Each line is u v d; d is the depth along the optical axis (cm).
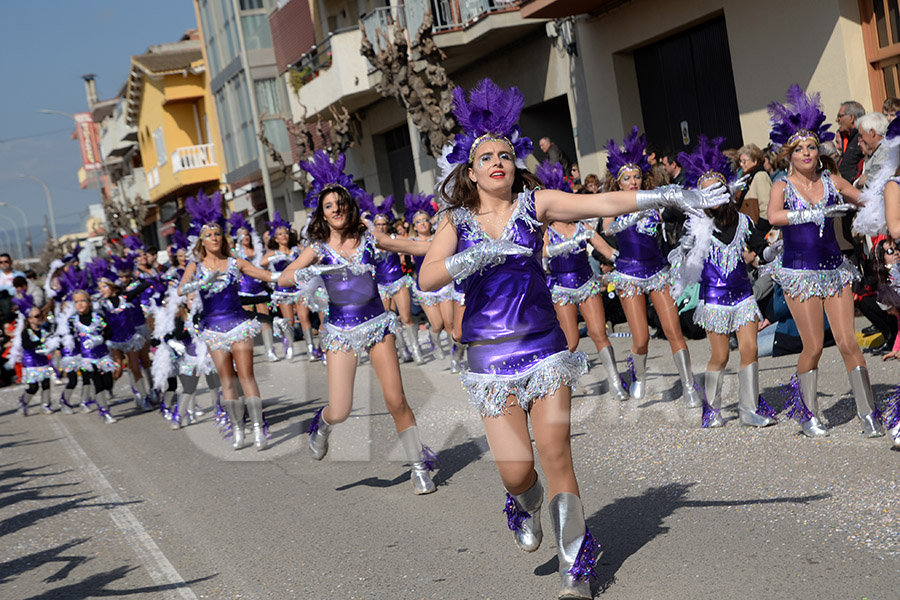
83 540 602
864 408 572
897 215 522
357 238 613
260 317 1205
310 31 2641
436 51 1538
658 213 730
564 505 390
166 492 702
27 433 1179
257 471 720
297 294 768
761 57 1202
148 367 1247
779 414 650
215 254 803
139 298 1226
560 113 1775
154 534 590
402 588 436
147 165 4662
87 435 1080
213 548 542
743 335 627
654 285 718
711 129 1364
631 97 1494
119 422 1158
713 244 627
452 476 621
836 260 580
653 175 770
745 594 370
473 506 551
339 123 2192
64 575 529
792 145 584
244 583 473
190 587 479
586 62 1545
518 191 405
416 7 1755
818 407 637
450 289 916
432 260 394
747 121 1249
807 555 400
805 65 1135
